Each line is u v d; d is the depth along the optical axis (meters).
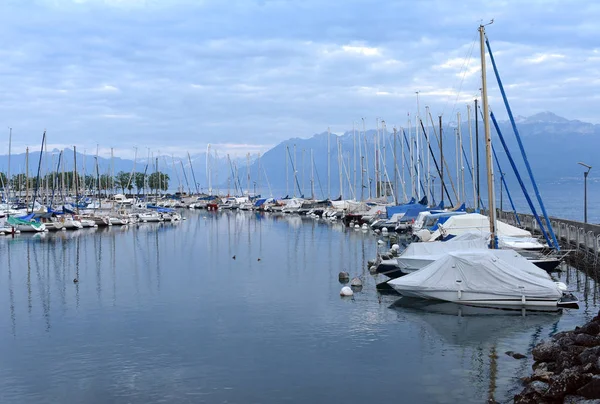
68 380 23.30
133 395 21.69
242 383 22.67
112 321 32.66
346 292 37.81
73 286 43.97
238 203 164.38
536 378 20.59
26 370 24.50
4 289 43.16
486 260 33.09
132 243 75.25
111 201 143.12
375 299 36.81
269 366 24.53
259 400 21.05
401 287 34.72
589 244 43.53
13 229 88.00
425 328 29.72
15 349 27.48
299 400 21.00
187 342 28.17
